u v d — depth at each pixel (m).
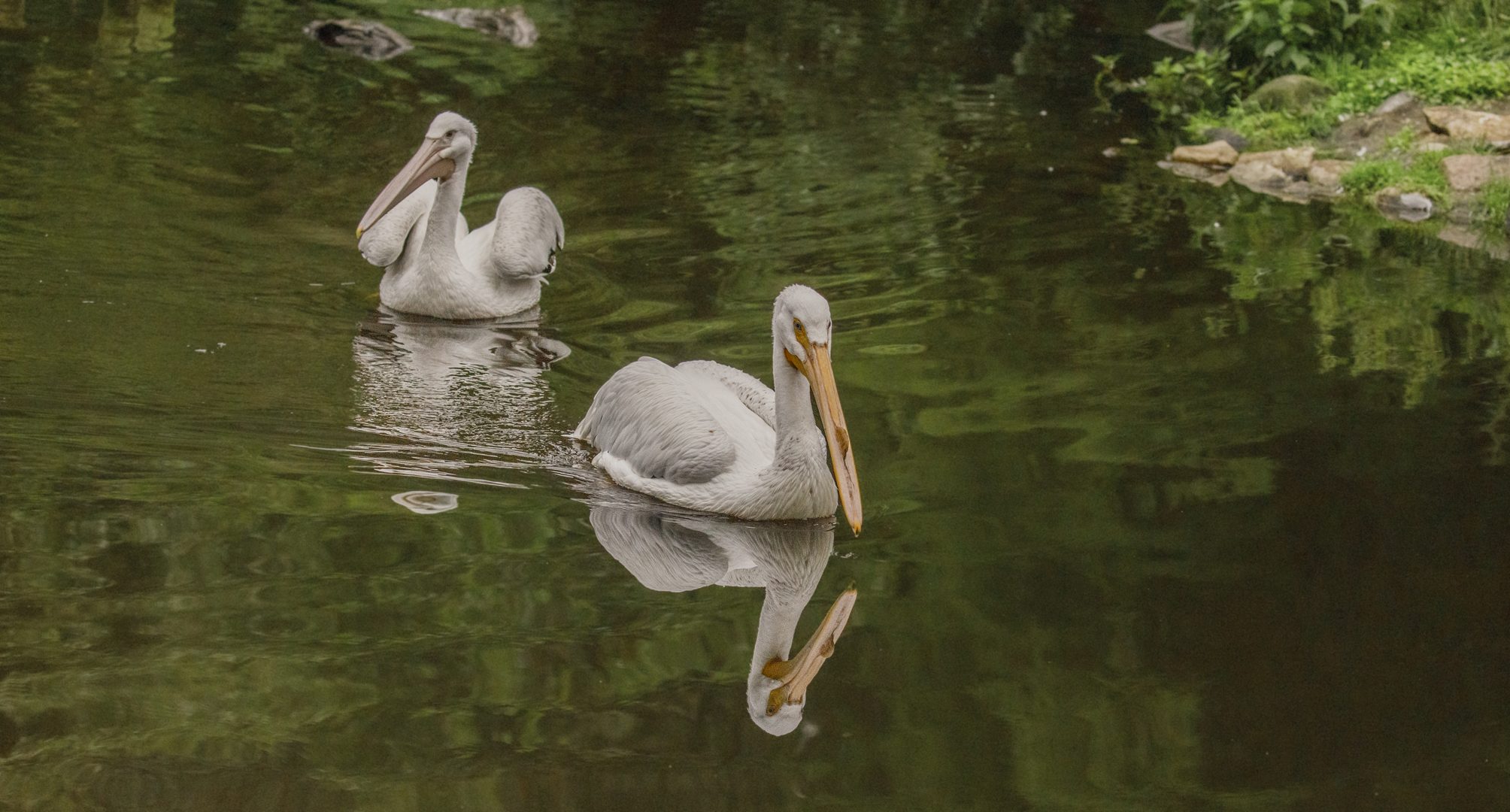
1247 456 10.73
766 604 8.61
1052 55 25.05
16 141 17.19
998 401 11.80
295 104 19.62
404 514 9.45
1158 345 13.11
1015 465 10.62
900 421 11.40
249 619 7.93
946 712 7.52
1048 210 17.28
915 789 6.82
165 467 9.84
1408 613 8.57
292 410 11.10
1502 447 10.86
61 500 9.19
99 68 20.34
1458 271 15.44
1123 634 8.31
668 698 7.50
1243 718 7.50
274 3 24.75
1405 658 8.09
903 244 15.94
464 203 16.73
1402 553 9.27
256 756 6.72
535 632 8.05
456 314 13.50
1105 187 18.27
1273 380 12.24
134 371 11.55
